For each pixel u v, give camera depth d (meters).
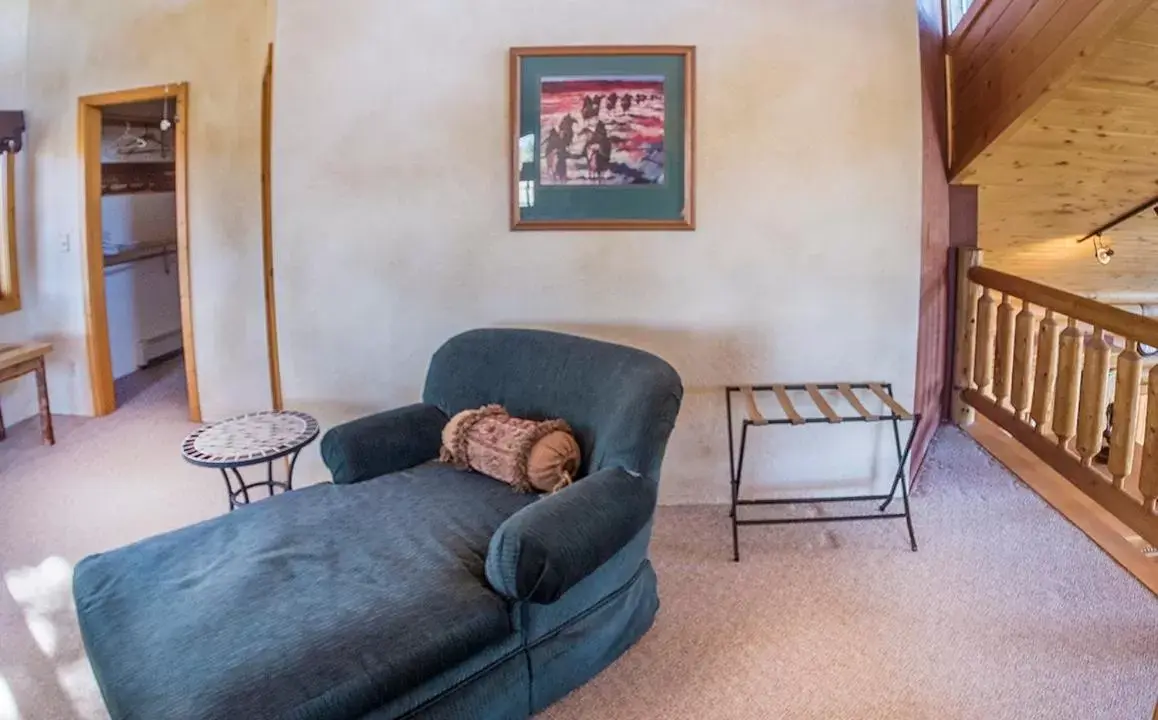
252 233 4.25
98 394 4.67
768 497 3.31
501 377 2.74
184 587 1.91
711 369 3.20
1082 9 2.67
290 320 3.20
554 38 3.00
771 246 3.11
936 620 2.48
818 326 3.17
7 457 4.02
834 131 3.03
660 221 3.07
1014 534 3.00
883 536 3.01
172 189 6.16
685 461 3.28
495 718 1.96
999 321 3.42
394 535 2.15
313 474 3.35
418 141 3.06
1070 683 2.19
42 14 4.45
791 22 2.98
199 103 4.23
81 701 2.17
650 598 2.42
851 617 2.50
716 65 3.00
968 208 3.69
